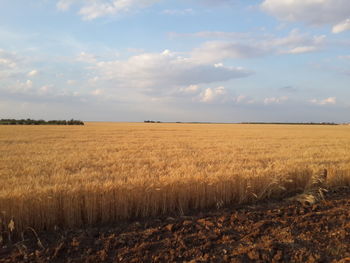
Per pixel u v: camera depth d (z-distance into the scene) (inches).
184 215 204.1
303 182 278.5
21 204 166.4
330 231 171.5
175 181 214.5
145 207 200.7
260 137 1089.4
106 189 189.5
